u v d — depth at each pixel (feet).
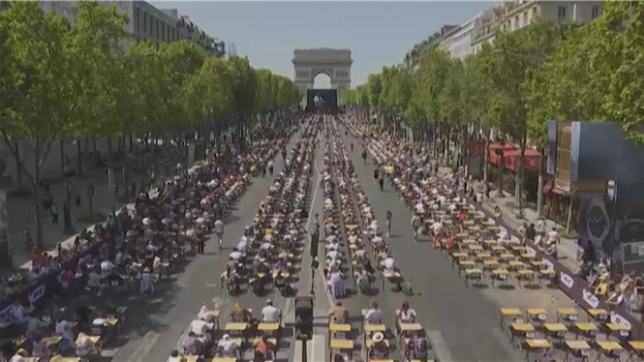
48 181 205.16
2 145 196.75
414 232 151.64
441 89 276.62
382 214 179.22
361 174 262.88
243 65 394.32
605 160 115.55
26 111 116.26
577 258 126.31
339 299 106.63
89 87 145.48
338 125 599.16
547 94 147.43
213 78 306.55
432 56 297.74
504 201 196.95
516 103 171.63
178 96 254.27
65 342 80.48
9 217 161.79
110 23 161.27
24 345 79.56
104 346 85.61
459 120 246.88
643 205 115.24
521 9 329.93
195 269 124.16
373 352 79.82
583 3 303.48
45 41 124.26
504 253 124.16
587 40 132.98
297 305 64.34
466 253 128.98
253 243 131.34
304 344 65.72
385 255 120.16
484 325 94.53
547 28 179.93
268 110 591.37
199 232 139.13
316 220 156.56
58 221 159.94
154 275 111.86
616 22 99.35
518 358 82.48
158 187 193.88
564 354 82.99
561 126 124.47
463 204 173.06
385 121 526.16
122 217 145.18
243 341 86.43
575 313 90.33
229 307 102.32
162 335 90.27
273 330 85.20
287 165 253.44
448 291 110.93
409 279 118.21
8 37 111.55
